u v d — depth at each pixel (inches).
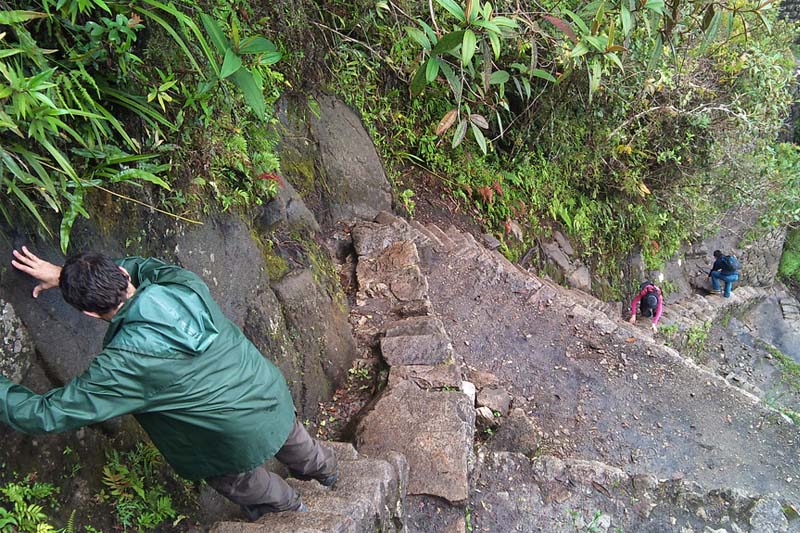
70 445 89.6
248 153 150.2
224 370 77.5
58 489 85.4
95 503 90.4
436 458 131.0
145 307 71.4
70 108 89.6
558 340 214.7
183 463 83.0
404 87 259.8
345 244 212.5
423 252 230.7
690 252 482.9
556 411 186.4
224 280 128.2
